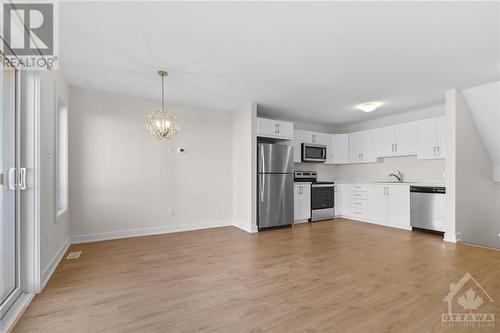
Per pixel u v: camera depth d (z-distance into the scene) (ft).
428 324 5.49
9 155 6.66
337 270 8.57
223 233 14.01
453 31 7.03
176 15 6.37
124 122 12.98
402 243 11.96
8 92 6.70
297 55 8.57
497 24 6.66
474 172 13.02
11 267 6.59
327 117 18.08
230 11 6.21
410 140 15.44
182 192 14.61
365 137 18.25
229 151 16.30
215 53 8.45
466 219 12.51
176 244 11.76
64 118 11.00
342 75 10.32
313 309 6.12
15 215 6.70
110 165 12.59
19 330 5.29
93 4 5.89
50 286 7.36
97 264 9.13
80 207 11.83
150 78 10.71
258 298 6.66
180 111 14.67
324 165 21.06
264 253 10.46
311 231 14.56
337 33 7.20
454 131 11.90
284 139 16.46
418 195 14.24
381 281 7.68
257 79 10.79
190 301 6.50
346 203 18.70
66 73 10.18
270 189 15.05
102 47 8.02
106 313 5.95
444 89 11.98
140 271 8.50
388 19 6.50
